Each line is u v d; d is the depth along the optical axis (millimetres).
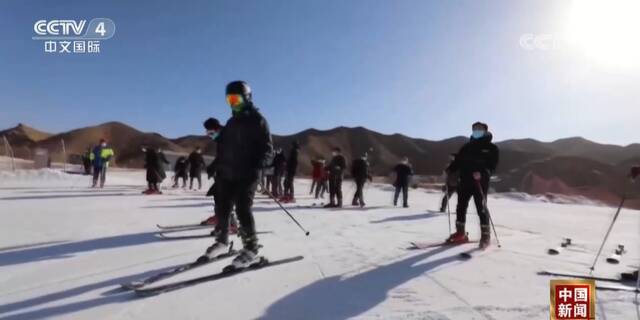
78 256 3922
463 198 5055
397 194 11680
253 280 3225
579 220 9273
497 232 6434
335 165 10203
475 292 3035
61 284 3033
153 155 12242
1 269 3414
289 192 12055
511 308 2688
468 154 4980
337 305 2693
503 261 4113
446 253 4461
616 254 4719
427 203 13727
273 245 4684
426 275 3508
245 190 3615
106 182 16859
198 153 14922
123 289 2914
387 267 3770
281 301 2746
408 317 2494
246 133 3635
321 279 3307
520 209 12062
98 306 2592
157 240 4801
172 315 2465
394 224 7098
